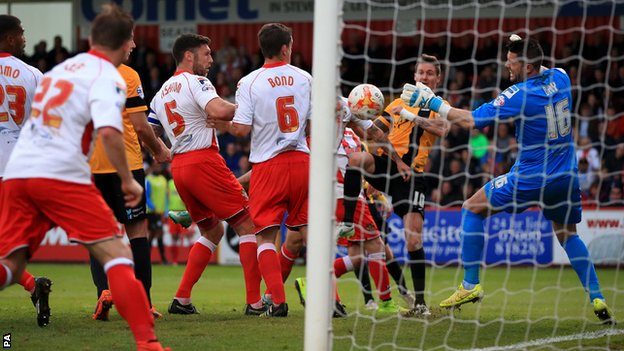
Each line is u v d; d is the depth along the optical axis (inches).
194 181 961.5
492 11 2628.0
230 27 2933.1
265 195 927.0
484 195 961.5
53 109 631.8
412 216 1022.4
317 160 674.8
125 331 833.5
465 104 2325.3
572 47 2411.4
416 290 1003.3
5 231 649.6
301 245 1032.2
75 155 629.3
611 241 1990.7
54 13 3262.8
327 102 676.7
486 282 1686.8
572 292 1473.9
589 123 2271.2
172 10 2950.3
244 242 988.6
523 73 925.8
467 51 2445.9
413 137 1038.4
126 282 636.7
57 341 768.3
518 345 776.3
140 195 636.7
